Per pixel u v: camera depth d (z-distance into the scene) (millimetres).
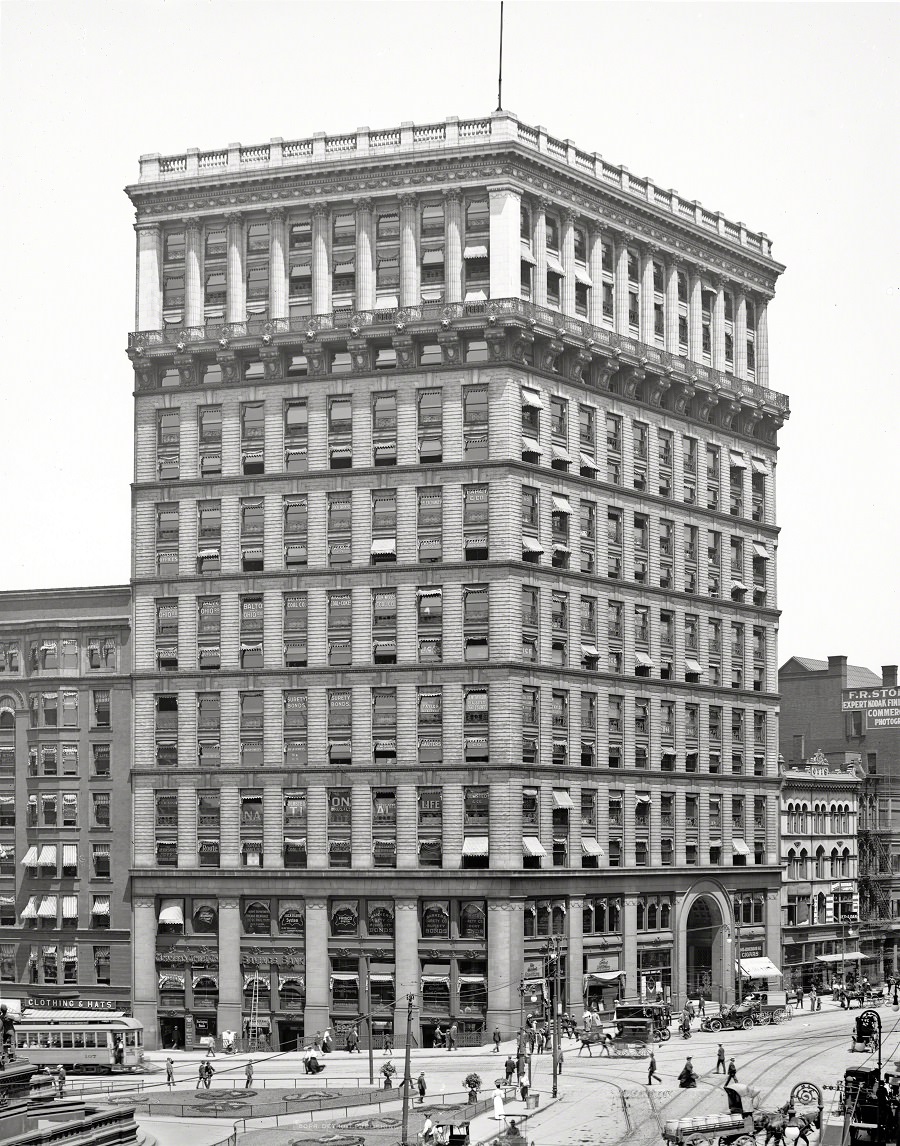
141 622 131750
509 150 125688
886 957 173750
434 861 123188
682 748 139500
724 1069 106750
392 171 128125
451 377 126562
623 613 134875
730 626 146000
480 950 121688
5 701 136375
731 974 142375
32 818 134625
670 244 141750
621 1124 89750
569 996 126062
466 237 127438
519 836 122625
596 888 129125
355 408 128375
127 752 132875
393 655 125750
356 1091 104062
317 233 129875
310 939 124688
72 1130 86062
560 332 129000
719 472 146625
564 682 128375
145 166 133500
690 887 138125
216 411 131500
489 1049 118875
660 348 140875
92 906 132375
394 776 124562
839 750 197250
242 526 130125
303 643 127812
